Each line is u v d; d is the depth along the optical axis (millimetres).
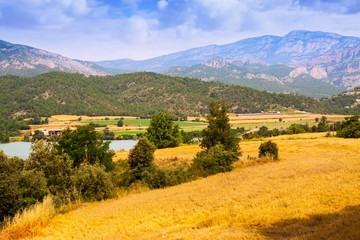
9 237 10164
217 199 13266
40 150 17906
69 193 16828
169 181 22469
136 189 22062
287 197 11195
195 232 8656
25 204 12898
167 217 11531
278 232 7266
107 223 11641
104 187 18641
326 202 9531
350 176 13266
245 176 19125
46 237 9938
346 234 5832
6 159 14625
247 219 9172
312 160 24547
